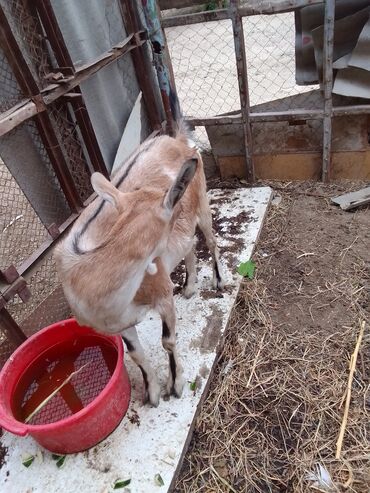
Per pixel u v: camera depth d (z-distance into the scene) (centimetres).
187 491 121
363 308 161
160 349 151
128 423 131
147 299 112
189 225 137
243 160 228
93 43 179
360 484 117
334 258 181
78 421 113
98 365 142
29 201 153
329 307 163
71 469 123
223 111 291
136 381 143
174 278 179
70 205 163
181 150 142
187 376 141
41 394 135
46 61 153
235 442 129
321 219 201
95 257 92
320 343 151
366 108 193
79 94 157
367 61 187
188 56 401
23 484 121
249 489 120
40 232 169
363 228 192
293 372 144
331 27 179
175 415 131
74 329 138
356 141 208
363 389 137
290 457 124
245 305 167
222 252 186
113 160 200
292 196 218
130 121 201
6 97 138
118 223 93
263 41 402
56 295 167
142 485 117
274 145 220
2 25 126
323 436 128
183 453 125
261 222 198
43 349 136
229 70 359
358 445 124
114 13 188
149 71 213
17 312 160
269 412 135
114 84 194
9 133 140
